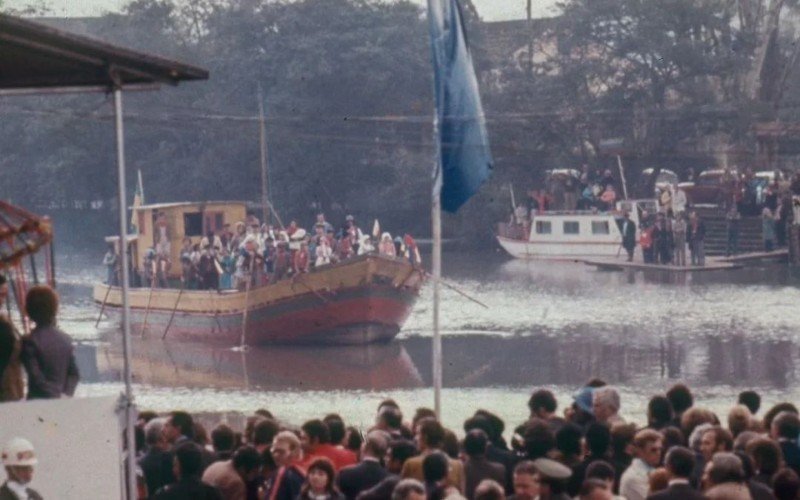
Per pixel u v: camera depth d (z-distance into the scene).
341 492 29.48
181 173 182.62
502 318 127.81
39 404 23.44
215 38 189.88
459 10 44.19
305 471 29.48
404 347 111.00
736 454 29.00
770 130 167.12
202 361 105.88
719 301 133.12
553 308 132.75
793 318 121.56
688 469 27.09
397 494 24.72
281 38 178.88
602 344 110.69
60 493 23.50
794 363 99.25
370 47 178.00
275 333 110.94
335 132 180.38
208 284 119.44
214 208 123.44
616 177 180.12
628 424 31.42
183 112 172.12
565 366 100.56
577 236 169.88
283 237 117.44
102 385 95.12
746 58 179.50
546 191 178.62
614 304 134.00
